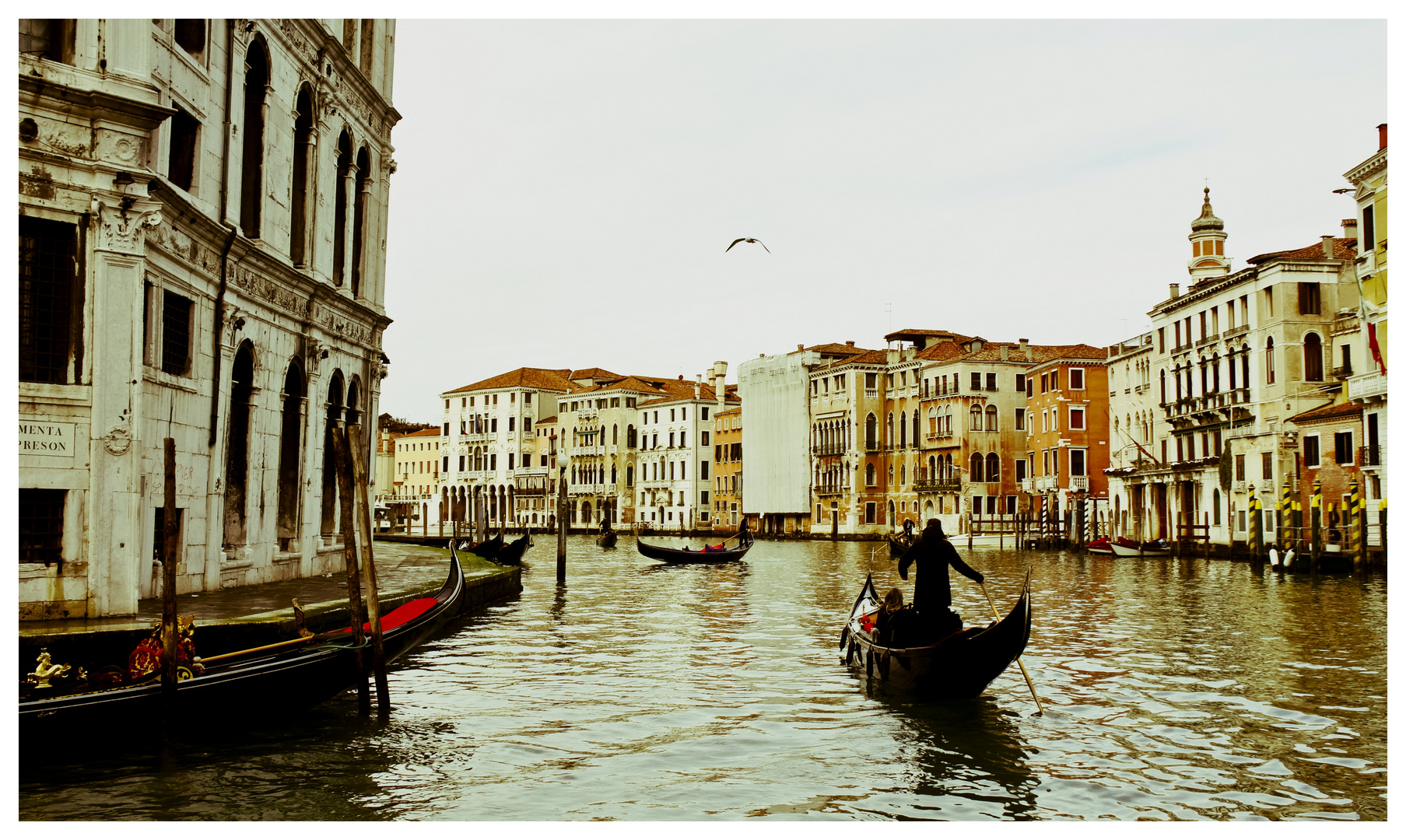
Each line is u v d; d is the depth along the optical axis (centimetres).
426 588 1923
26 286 1271
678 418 10188
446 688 1364
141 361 1337
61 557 1284
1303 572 3616
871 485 8225
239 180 1753
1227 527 4909
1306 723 1155
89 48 1303
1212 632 1917
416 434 13000
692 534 9588
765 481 9188
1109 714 1202
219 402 1695
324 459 2288
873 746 1066
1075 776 961
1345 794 908
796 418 8812
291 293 2002
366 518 1199
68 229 1295
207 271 1638
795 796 908
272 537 1955
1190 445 5344
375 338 2525
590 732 1123
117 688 979
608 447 10731
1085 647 1723
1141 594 2792
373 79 2489
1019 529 6128
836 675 1465
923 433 7781
